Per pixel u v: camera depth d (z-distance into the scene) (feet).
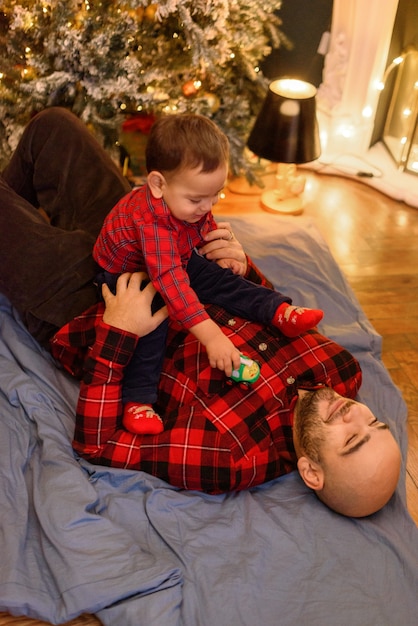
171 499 4.79
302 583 4.44
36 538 4.51
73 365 5.43
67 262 5.44
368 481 4.39
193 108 7.67
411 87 8.79
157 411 5.12
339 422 4.51
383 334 7.14
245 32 7.76
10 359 5.65
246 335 5.16
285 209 8.79
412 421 6.14
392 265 8.16
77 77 7.28
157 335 4.87
